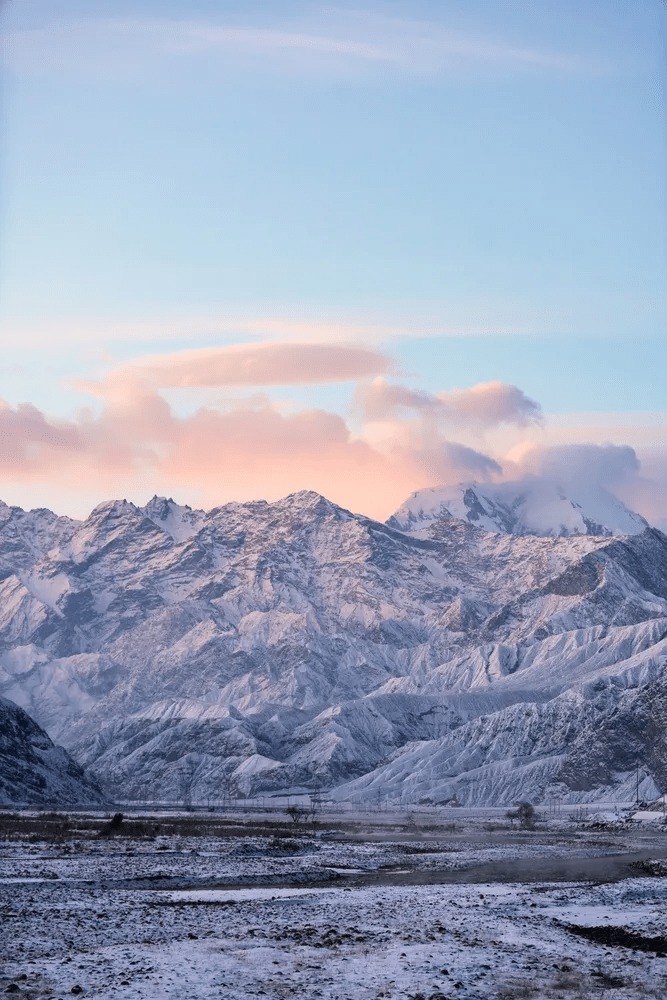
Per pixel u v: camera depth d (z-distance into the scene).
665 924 84.69
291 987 62.19
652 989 63.53
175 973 65.19
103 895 104.00
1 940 76.31
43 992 60.03
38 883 111.38
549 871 140.75
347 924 84.62
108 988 61.09
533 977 65.88
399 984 63.22
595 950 74.56
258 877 124.25
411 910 92.62
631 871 140.75
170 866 134.88
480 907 94.31
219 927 83.12
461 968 67.44
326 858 159.12
